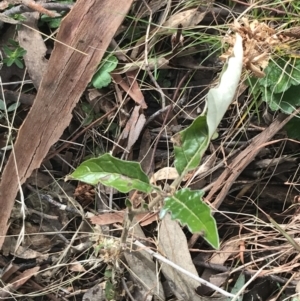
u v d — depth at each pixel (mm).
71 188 391
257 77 357
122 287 364
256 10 396
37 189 384
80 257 381
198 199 238
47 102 354
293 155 389
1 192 355
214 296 355
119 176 268
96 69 368
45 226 385
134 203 373
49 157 382
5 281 370
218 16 409
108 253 331
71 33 358
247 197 391
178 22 398
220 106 229
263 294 365
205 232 224
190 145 248
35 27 389
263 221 380
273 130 376
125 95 389
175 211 238
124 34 398
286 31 369
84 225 382
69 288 377
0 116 381
